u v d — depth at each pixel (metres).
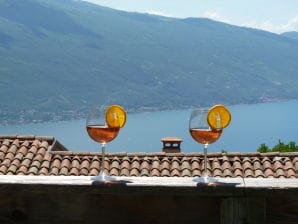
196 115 3.37
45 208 2.97
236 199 2.89
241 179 3.04
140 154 15.78
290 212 2.89
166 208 2.97
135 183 2.93
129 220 2.98
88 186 2.91
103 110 3.42
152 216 2.97
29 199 2.96
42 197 2.96
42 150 15.86
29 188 2.92
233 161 15.23
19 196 2.96
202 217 2.96
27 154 15.62
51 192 2.93
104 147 3.43
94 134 3.39
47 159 15.44
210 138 3.35
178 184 2.91
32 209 2.97
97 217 2.98
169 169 14.98
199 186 2.88
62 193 2.94
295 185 2.88
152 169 14.98
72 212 2.97
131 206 2.98
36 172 14.73
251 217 2.88
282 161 15.20
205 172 3.35
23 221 2.96
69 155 15.80
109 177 3.08
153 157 15.67
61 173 14.75
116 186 2.91
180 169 14.96
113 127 3.40
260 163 15.23
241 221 2.88
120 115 3.41
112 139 3.43
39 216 2.97
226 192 2.87
